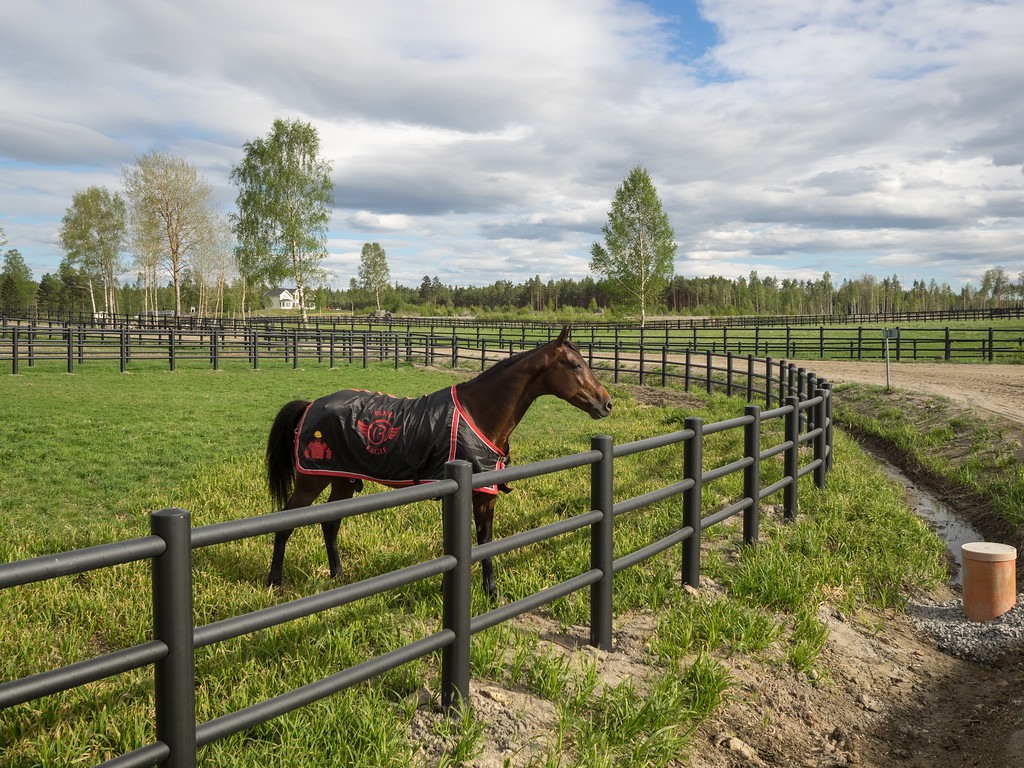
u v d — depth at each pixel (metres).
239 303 79.06
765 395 14.80
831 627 4.62
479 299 152.00
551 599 3.60
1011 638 4.58
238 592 4.45
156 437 10.40
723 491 7.59
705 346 32.75
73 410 12.67
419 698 3.31
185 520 2.19
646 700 3.37
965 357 25.66
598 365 24.56
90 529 5.94
